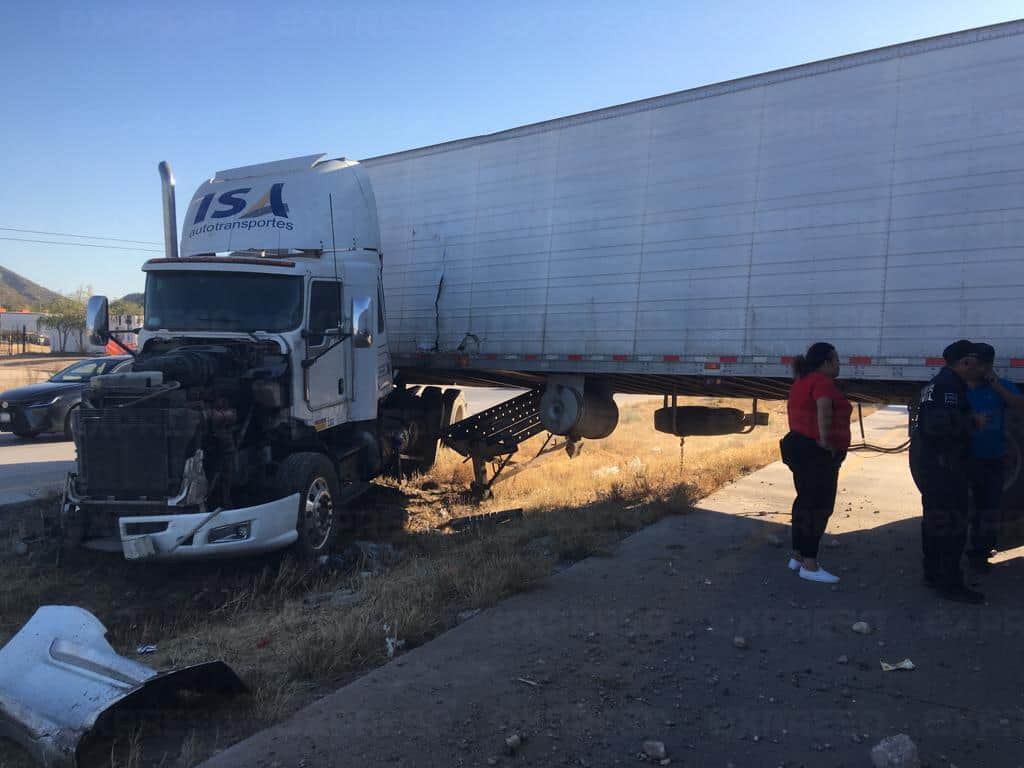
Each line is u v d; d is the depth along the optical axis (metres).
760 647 4.40
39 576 5.81
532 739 3.35
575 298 8.10
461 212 9.06
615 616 4.91
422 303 9.35
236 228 8.02
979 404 5.73
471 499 8.93
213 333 6.63
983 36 5.88
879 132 6.32
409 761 3.15
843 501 8.76
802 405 5.64
